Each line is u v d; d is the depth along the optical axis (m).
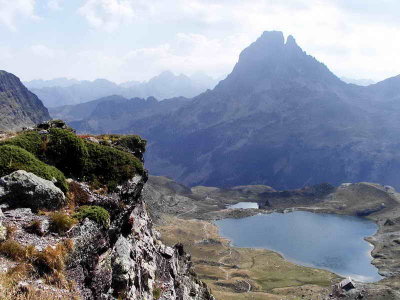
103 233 26.92
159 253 50.69
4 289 17.53
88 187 33.38
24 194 25.05
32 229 22.77
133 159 39.19
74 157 35.06
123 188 35.84
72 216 25.70
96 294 23.70
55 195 26.50
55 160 34.22
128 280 29.22
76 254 23.27
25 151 29.84
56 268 21.02
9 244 20.23
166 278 45.78
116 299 26.91
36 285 19.27
